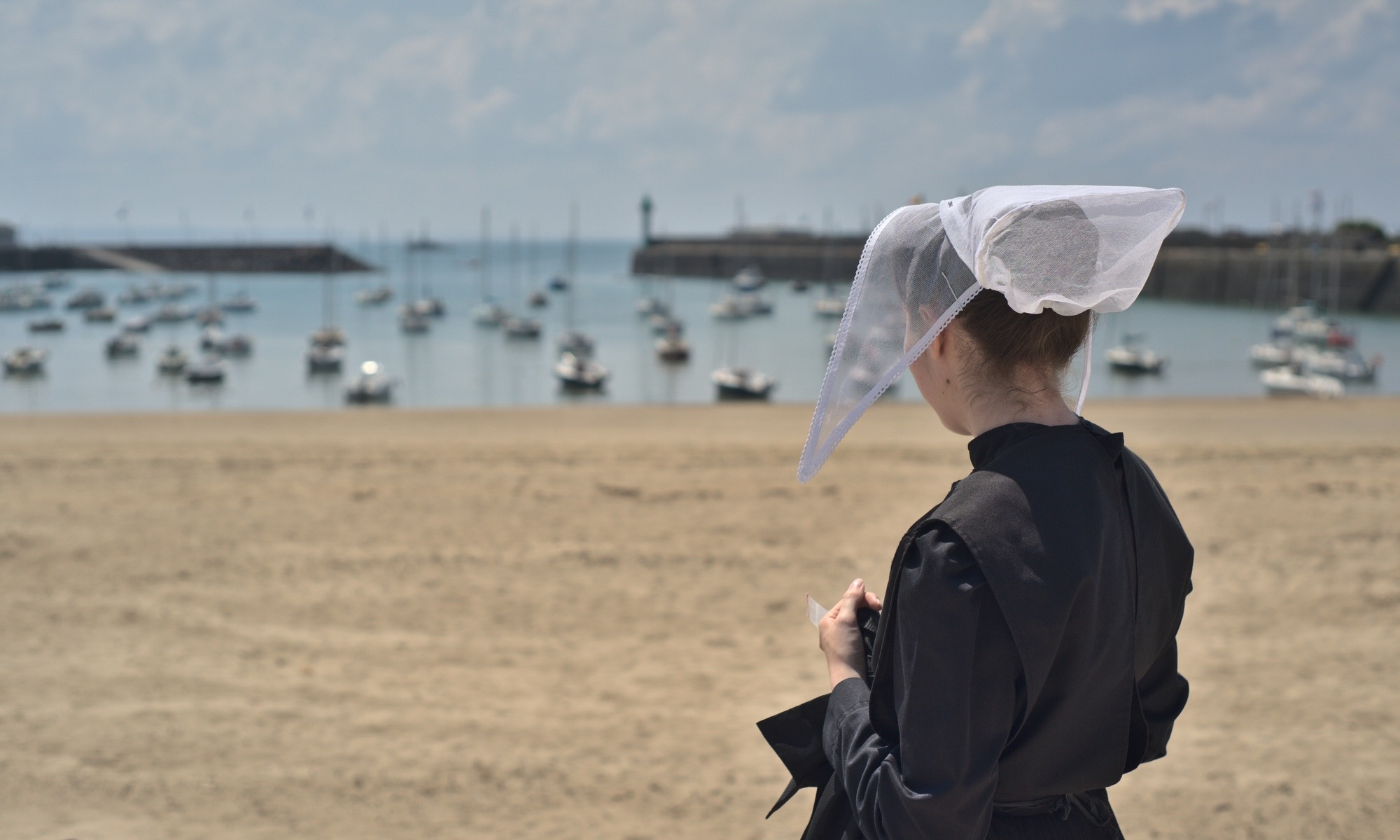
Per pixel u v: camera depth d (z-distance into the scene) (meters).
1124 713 1.19
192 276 195.88
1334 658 5.02
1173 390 52.41
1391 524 7.66
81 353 77.56
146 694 4.81
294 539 7.82
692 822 3.61
